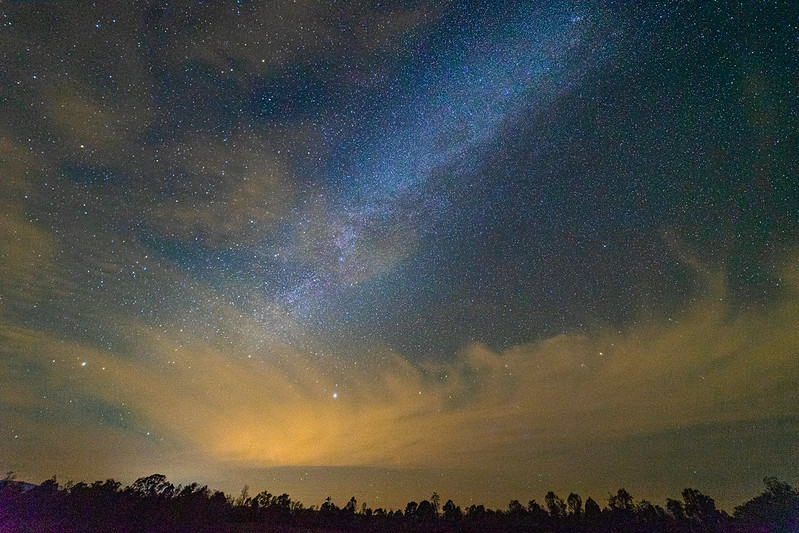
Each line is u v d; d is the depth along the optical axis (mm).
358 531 23203
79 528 14562
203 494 21703
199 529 17219
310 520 25562
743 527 20562
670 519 23562
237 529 18359
